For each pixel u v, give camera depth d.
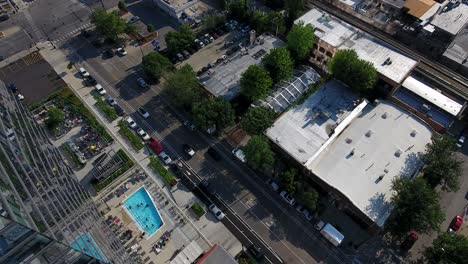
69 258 43.12
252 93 116.38
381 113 113.50
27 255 37.34
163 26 159.88
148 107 130.00
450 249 83.25
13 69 143.38
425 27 138.00
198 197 106.69
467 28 143.75
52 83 137.75
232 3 156.88
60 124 123.94
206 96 126.94
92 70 143.00
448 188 104.50
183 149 117.25
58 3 172.62
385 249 95.06
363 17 151.62
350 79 115.38
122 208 104.38
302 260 94.38
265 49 136.75
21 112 68.50
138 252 96.44
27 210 42.97
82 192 79.44
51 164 66.56
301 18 138.00
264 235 98.88
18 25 162.50
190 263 91.94
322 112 112.69
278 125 110.31
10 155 47.50
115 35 148.12
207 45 150.38
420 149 104.56
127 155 116.06
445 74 130.12
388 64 120.56
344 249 95.38
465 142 116.25
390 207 93.12
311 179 103.88
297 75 126.44
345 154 104.12
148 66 130.38
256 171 111.31
